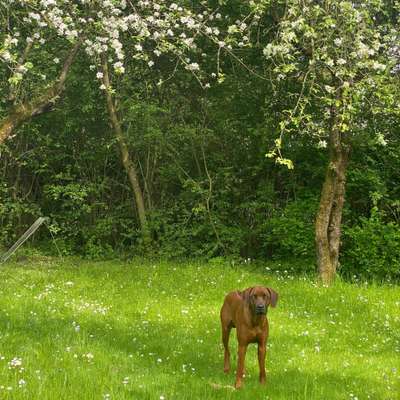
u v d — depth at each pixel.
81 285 12.80
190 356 8.05
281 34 12.24
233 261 15.70
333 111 13.09
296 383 7.18
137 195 17.69
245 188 18.12
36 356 7.34
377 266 14.56
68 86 18.06
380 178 15.72
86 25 13.07
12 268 14.70
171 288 12.68
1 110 16.06
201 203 17.61
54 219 18.33
